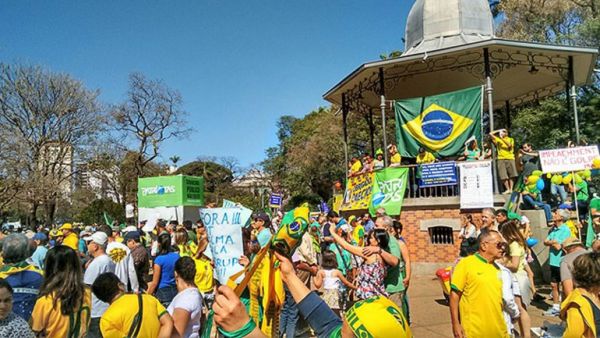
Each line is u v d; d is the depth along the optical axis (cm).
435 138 1598
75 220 3925
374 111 2373
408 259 668
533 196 1405
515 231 654
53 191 3070
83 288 435
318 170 4191
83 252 1229
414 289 1266
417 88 2044
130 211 2230
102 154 3419
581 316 380
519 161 1541
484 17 1838
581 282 393
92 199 3966
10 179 2903
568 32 2725
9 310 352
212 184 6456
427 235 1525
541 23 2802
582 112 2369
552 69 1677
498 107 2283
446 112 1589
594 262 388
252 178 6569
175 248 1020
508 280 477
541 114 2456
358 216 1734
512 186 1482
